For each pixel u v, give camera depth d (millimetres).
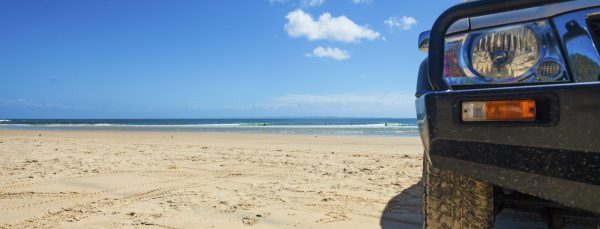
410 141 12664
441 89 1489
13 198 3955
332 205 3656
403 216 3287
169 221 3180
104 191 4281
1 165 6223
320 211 3457
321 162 6672
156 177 5152
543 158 1279
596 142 1201
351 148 9648
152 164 6371
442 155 1439
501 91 1344
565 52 1641
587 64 1576
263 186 4551
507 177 1338
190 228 3006
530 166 1297
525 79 1707
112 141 12375
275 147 9914
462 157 1401
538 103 1298
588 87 1219
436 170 1834
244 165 6305
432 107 1456
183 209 3533
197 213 3408
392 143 11656
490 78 1776
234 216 3318
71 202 3789
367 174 5383
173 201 3826
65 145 10398
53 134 18281
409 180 4879
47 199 3908
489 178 1368
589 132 1211
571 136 1237
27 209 3543
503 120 1339
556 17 1692
